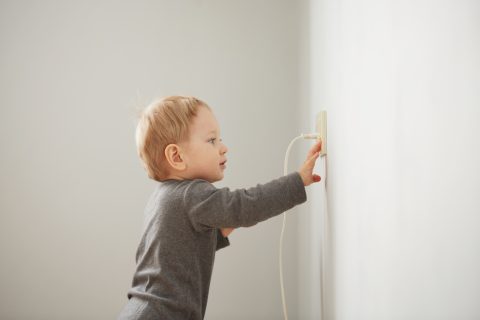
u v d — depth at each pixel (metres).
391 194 0.56
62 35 1.74
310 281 1.26
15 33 1.73
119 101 1.72
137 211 1.68
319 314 1.09
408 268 0.51
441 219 0.42
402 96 0.52
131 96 1.72
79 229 1.67
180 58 1.73
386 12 0.58
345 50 0.83
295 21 1.71
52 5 1.75
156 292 0.86
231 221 0.82
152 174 0.98
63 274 1.66
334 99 0.92
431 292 0.45
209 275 0.92
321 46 1.12
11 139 1.71
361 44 0.71
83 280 1.65
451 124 0.41
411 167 0.50
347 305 0.78
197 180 0.91
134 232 1.68
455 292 0.40
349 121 0.78
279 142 1.69
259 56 1.72
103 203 1.69
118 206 1.69
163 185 0.95
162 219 0.88
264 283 1.64
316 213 1.14
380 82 0.61
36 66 1.73
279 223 1.66
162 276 0.86
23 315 1.64
